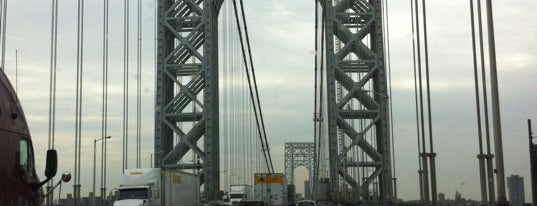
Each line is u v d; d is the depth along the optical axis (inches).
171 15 3065.9
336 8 3097.9
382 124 2871.6
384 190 2792.8
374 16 3041.3
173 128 2935.5
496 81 622.5
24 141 329.7
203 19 3029.0
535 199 762.8
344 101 2984.7
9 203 307.7
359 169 2933.1
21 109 331.3
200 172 2888.8
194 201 1780.3
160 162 2881.4
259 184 2094.0
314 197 4500.5
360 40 3038.9
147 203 1366.9
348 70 3031.5
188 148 2957.7
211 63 3011.8
